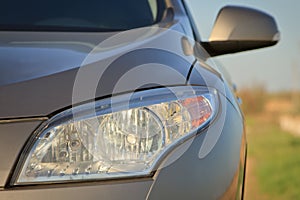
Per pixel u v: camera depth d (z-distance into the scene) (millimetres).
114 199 1616
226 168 1754
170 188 1646
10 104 1652
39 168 1617
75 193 1605
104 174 1640
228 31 2602
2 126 1627
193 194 1663
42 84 1703
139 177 1646
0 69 1765
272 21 2641
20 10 2592
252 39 2602
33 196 1592
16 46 2025
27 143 1622
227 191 1743
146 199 1625
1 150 1608
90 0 2662
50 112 1656
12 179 1599
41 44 2064
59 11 2607
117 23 2568
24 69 1768
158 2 2676
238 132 1919
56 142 1641
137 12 2625
